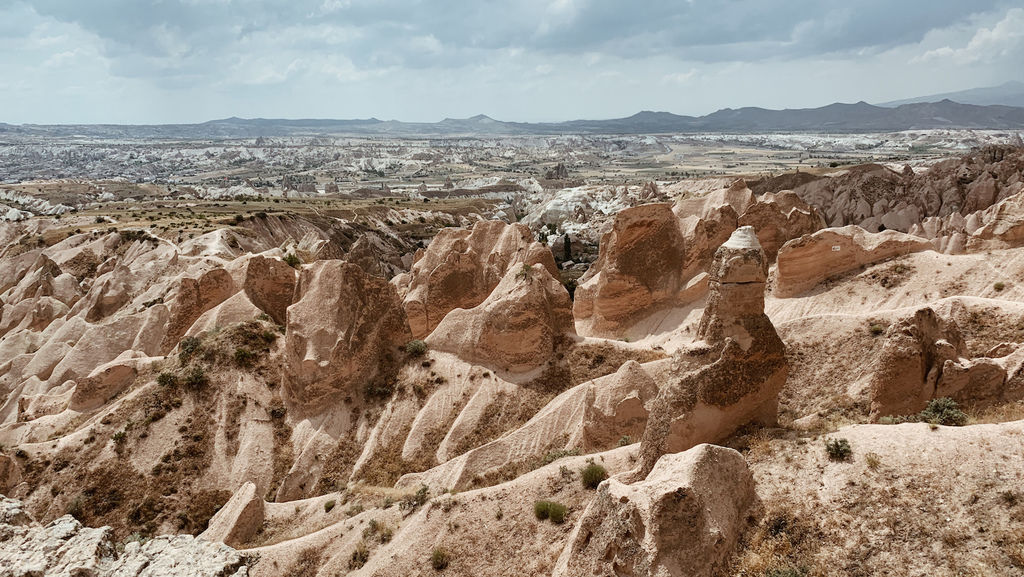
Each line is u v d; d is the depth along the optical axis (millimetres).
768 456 22766
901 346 27906
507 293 48625
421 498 30875
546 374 46438
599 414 36688
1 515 25641
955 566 16656
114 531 35875
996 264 47312
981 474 18766
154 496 37750
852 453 21203
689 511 18875
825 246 54219
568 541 23266
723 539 18797
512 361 46688
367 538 29344
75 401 44500
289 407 44219
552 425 39750
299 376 44188
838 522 19016
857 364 39906
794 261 54906
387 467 40500
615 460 29172
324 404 44250
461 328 48344
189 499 38000
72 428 42812
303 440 42312
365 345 47031
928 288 48344
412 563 26766
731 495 20203
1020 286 44250
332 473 40812
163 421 41156
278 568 28859
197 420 41688
